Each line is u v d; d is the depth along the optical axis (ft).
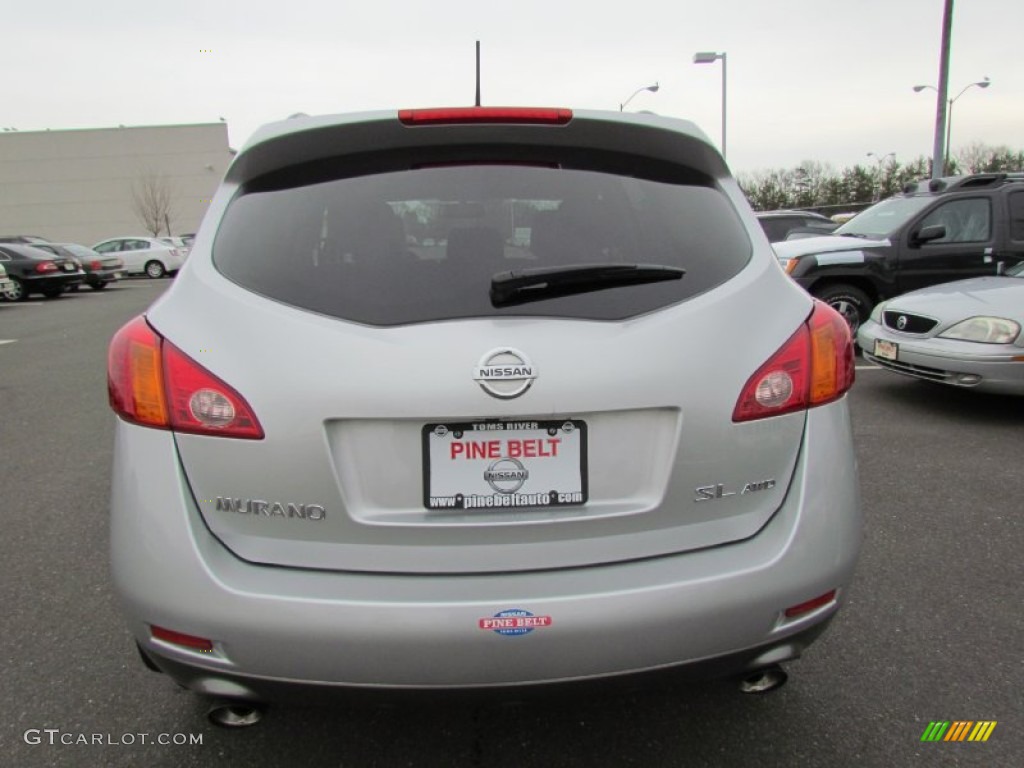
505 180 6.42
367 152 6.54
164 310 5.87
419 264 5.87
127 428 5.72
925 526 11.87
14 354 31.71
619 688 5.62
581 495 5.66
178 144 192.34
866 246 25.12
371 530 5.54
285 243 6.04
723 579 5.60
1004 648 8.53
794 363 5.98
